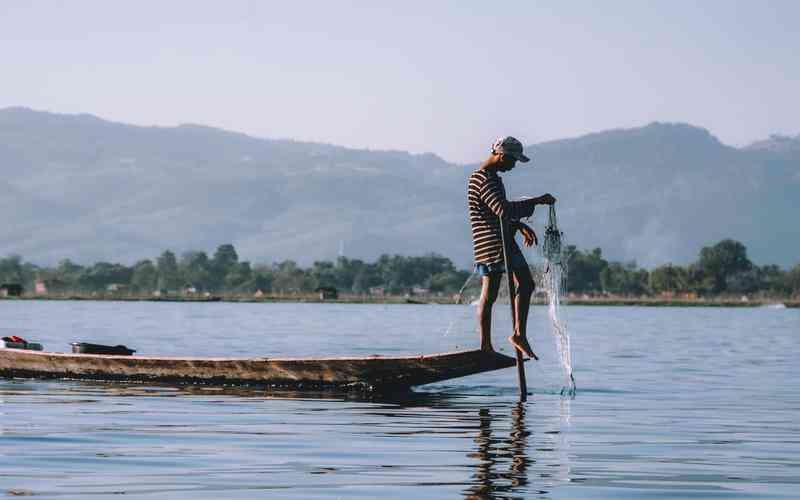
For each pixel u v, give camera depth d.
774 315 90.50
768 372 21.11
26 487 8.66
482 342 14.83
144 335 35.09
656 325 54.81
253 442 10.97
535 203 14.40
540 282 15.38
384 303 142.25
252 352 25.80
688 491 8.77
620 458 10.22
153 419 12.64
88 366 17.41
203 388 16.28
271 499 8.34
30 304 102.94
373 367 15.65
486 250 14.30
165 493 8.49
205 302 135.00
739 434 11.86
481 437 11.43
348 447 10.70
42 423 12.19
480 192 14.18
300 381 16.20
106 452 10.27
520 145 14.16
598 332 42.44
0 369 18.17
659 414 13.62
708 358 25.72
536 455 10.34
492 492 8.66
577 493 8.66
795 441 11.36
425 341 31.94
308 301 149.50
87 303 112.62
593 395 15.98
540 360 23.72
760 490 8.83
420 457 10.16
